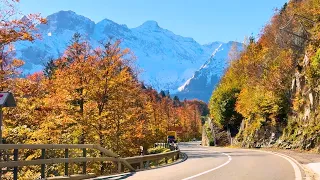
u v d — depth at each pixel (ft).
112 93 89.51
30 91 63.41
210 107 281.74
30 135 71.51
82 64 86.38
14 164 33.09
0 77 55.31
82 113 86.07
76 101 89.76
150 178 43.14
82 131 84.64
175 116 400.88
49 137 76.07
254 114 176.76
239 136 201.16
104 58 89.10
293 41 152.76
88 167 78.95
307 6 156.04
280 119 146.72
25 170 63.36
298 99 128.67
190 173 48.62
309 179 41.32
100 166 81.56
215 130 256.32
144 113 120.47
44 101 72.43
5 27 49.93
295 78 137.18
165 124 228.22
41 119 72.49
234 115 240.12
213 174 46.75
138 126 97.55
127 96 93.04
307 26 145.69
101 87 88.63
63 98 80.64
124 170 60.59
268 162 67.41
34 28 51.70
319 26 129.29
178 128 382.42
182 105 643.04
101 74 88.33
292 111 136.67
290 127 131.75
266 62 187.73
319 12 140.26
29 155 69.56
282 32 169.58
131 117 94.12
